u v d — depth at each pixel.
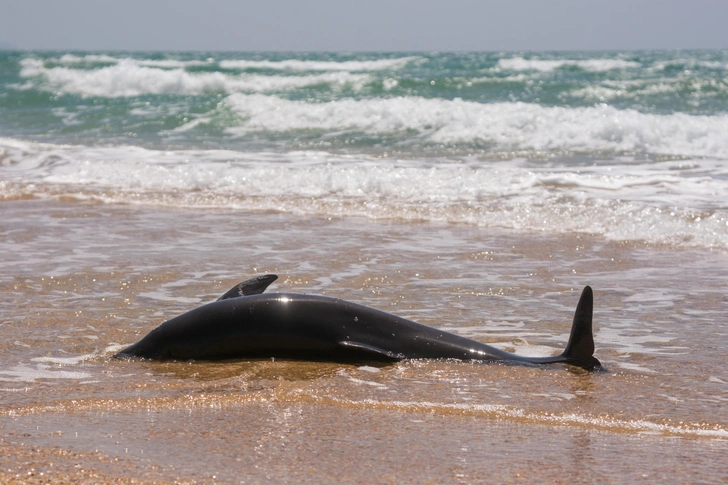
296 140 40.56
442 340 12.40
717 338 13.41
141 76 61.59
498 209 24.52
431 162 32.72
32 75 64.44
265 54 164.50
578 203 24.73
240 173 29.69
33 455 8.47
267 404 10.42
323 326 12.21
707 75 69.94
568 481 7.90
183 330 12.37
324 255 19.56
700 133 36.72
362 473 8.05
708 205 24.12
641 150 35.53
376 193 27.42
